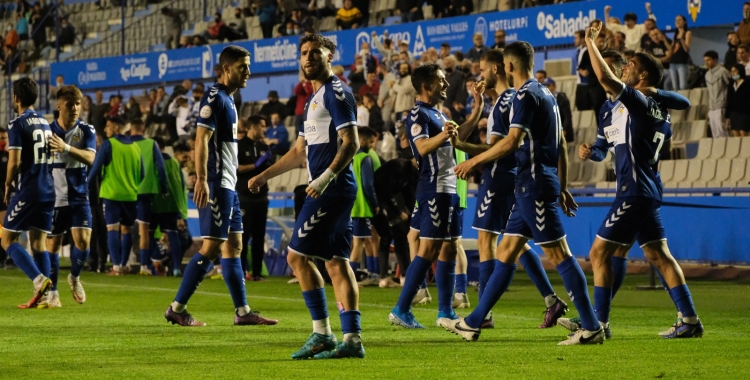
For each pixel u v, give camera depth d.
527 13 28.28
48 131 14.55
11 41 44.34
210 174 11.94
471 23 29.31
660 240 10.79
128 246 23.19
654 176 10.34
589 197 22.42
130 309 14.73
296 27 34.03
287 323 12.62
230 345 10.18
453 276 12.16
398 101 27.75
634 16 25.88
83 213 15.34
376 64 30.34
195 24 39.47
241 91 35.97
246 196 20.81
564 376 7.86
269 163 20.84
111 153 22.67
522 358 8.98
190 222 27.17
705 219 20.92
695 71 26.36
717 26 27.08
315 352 8.99
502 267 10.23
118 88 39.06
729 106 23.83
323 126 9.02
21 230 14.54
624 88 10.02
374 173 18.72
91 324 12.49
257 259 21.28
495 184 11.52
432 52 27.78
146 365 8.62
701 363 8.61
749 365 8.47
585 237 22.25
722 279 19.92
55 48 44.41
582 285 9.92
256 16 36.75
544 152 9.84
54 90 40.91
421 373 8.04
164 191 22.41
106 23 44.16
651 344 10.05
